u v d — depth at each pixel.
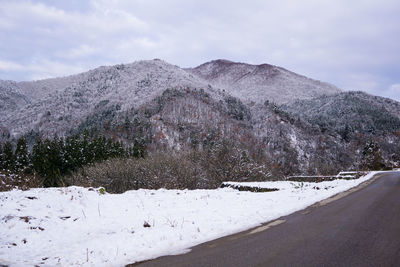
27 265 3.86
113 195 9.94
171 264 3.61
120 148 61.91
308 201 8.81
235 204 8.62
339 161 123.56
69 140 64.12
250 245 4.32
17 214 6.43
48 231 5.89
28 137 191.88
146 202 9.18
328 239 4.54
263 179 25.11
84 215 7.10
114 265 3.71
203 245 4.44
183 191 12.14
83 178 24.36
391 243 4.26
